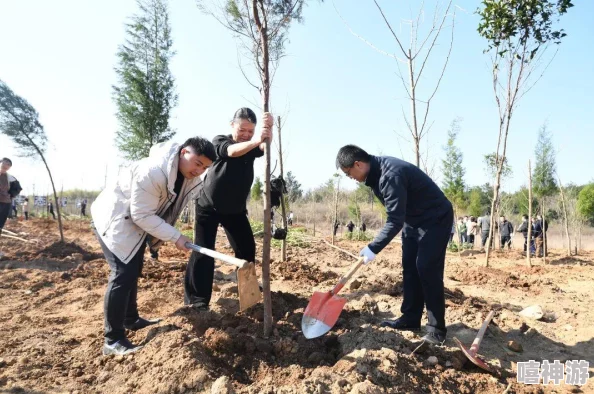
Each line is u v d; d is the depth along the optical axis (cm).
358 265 346
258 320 386
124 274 327
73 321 430
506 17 826
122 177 339
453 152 1669
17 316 428
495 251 1317
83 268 654
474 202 2061
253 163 399
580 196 1602
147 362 306
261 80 356
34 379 302
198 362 294
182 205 368
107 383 294
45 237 1140
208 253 330
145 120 1162
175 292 520
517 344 383
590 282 732
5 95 880
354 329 365
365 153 363
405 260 391
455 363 330
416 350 330
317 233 2102
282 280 619
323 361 321
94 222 341
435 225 360
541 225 1223
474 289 638
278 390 271
